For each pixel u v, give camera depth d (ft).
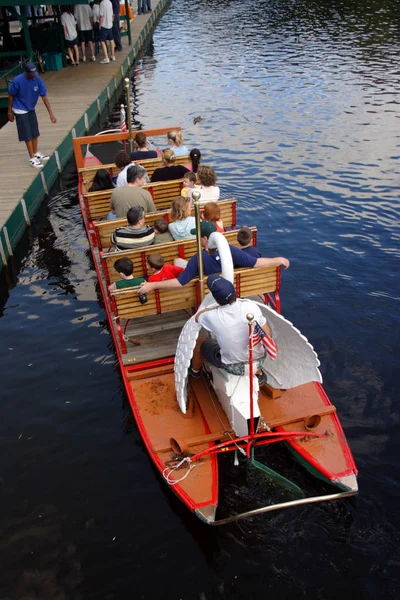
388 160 38.81
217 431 16.37
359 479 15.97
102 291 23.85
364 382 19.47
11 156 39.70
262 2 110.52
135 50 75.25
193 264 17.40
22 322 23.88
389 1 102.37
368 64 64.18
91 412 18.94
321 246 28.43
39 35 64.95
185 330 16.05
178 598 13.29
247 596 13.25
